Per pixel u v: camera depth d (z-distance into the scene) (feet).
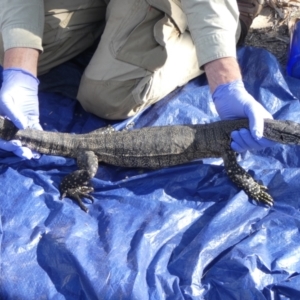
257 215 3.97
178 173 4.30
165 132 4.38
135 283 3.47
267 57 5.18
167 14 4.62
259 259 3.60
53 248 3.67
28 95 4.31
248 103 4.07
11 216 3.89
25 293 3.49
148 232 3.82
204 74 5.24
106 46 4.66
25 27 4.34
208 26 4.11
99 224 3.90
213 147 4.30
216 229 3.82
